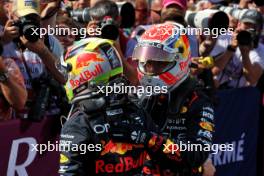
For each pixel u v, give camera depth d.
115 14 15.92
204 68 15.52
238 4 23.09
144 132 9.93
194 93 11.09
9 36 13.87
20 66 14.25
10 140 13.71
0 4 14.57
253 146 19.61
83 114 9.63
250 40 17.92
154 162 10.79
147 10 20.27
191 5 21.69
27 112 14.38
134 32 17.95
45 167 14.45
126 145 9.80
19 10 14.01
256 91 19.31
